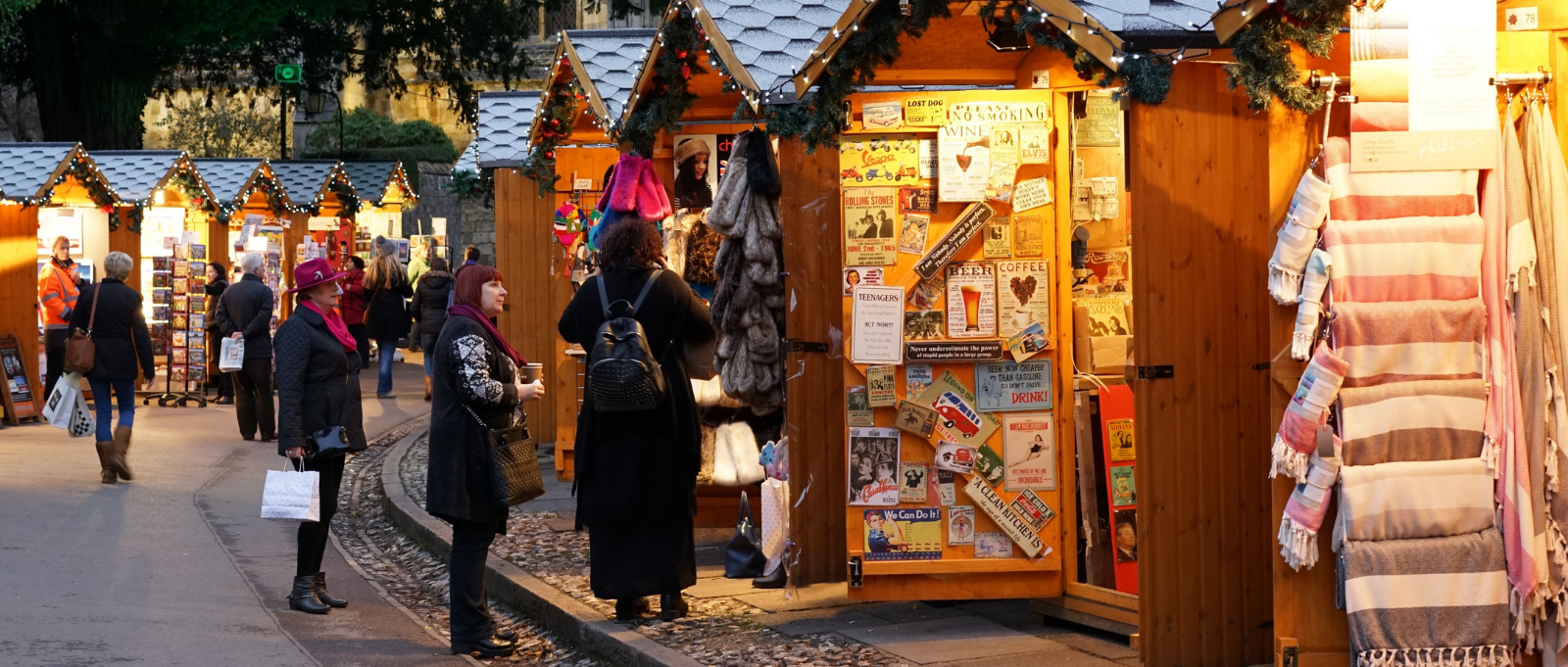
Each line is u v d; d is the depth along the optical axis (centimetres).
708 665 592
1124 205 704
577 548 877
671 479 679
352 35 3331
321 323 755
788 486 743
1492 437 488
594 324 688
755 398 785
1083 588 638
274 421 1495
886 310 646
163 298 1847
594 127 1152
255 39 2758
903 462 652
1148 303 552
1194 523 561
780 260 769
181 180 1948
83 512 1013
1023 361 648
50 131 2795
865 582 652
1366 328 481
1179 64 546
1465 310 486
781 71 654
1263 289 563
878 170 647
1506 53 493
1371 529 484
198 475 1234
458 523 680
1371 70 479
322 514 766
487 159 1370
